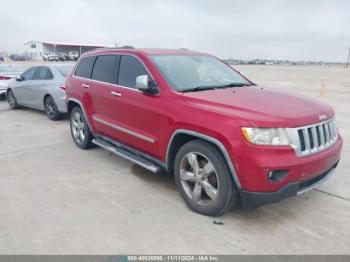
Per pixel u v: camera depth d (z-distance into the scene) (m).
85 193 3.95
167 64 4.10
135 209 3.55
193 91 3.73
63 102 7.89
